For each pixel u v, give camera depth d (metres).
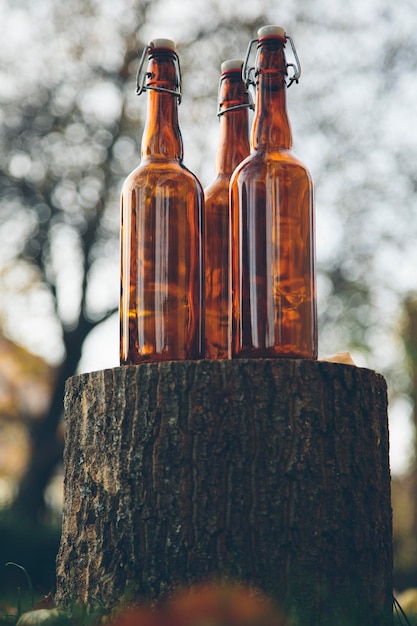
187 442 1.21
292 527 1.20
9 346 8.71
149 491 1.21
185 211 1.28
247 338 1.25
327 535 1.20
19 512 6.16
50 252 7.77
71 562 1.26
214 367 1.21
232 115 1.42
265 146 1.28
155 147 1.30
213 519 1.20
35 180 7.54
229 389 1.21
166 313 1.26
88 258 7.75
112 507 1.23
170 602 1.19
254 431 1.21
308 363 1.22
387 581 1.26
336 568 1.20
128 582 1.21
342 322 7.52
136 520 1.21
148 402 1.22
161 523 1.20
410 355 7.35
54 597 1.34
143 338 1.27
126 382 1.24
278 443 1.20
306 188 1.27
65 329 7.79
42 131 7.38
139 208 1.28
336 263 7.52
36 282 7.89
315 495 1.20
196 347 1.28
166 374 1.22
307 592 1.19
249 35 7.46
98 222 7.67
